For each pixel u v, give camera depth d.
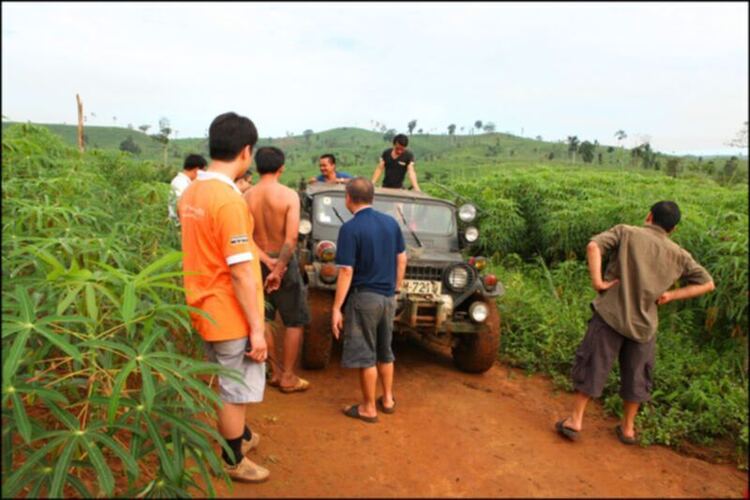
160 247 4.31
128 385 3.76
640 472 3.56
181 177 5.52
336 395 4.47
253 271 2.79
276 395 4.38
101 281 2.76
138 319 2.73
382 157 8.08
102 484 2.23
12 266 2.83
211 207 2.70
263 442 3.57
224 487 3.00
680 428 4.07
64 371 3.41
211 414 2.75
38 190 4.15
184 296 3.86
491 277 4.99
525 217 9.98
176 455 2.50
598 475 3.48
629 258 3.74
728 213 6.40
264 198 4.20
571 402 4.68
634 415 3.94
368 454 3.53
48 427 3.19
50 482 2.34
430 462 3.49
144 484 2.94
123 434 3.35
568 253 8.70
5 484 2.15
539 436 3.98
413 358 5.57
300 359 5.18
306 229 5.16
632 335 3.72
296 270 4.24
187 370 2.57
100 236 3.61
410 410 4.26
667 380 4.71
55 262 2.55
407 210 5.65
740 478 3.57
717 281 5.54
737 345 5.46
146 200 5.48
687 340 5.69
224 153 2.83
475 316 4.84
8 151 4.38
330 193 5.53
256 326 2.77
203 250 2.77
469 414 4.27
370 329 3.88
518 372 5.34
